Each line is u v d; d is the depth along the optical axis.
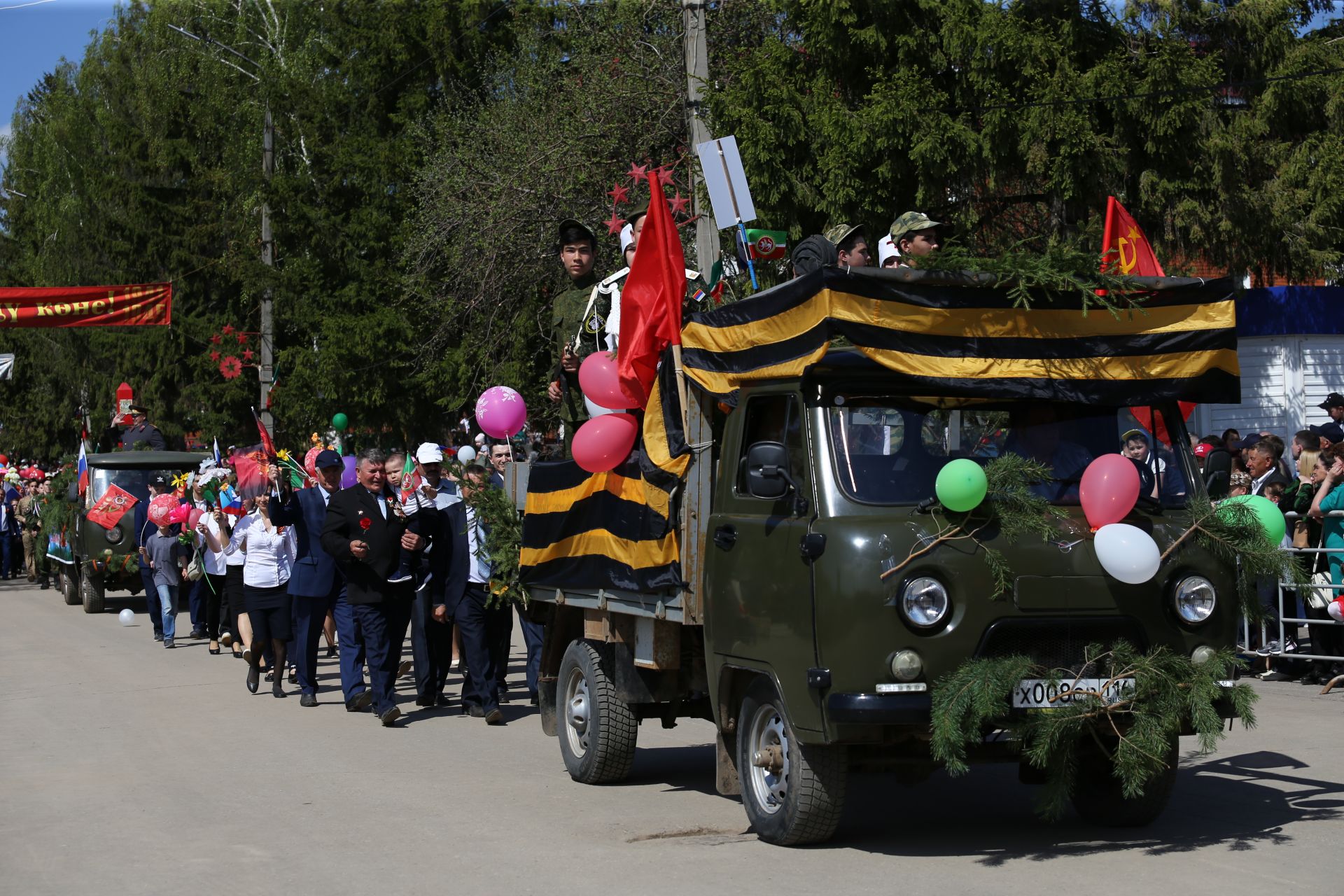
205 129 41.34
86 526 24.16
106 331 41.47
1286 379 21.09
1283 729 10.30
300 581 13.41
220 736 11.52
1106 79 18.61
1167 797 7.41
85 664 16.78
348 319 30.34
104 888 6.82
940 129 18.77
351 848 7.50
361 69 34.66
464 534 12.17
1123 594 6.65
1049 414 7.18
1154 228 20.00
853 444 6.88
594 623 9.13
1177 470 7.26
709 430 7.78
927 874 6.61
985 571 6.46
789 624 6.80
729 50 24.70
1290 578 7.02
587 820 8.13
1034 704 6.48
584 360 9.27
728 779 7.67
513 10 32.62
